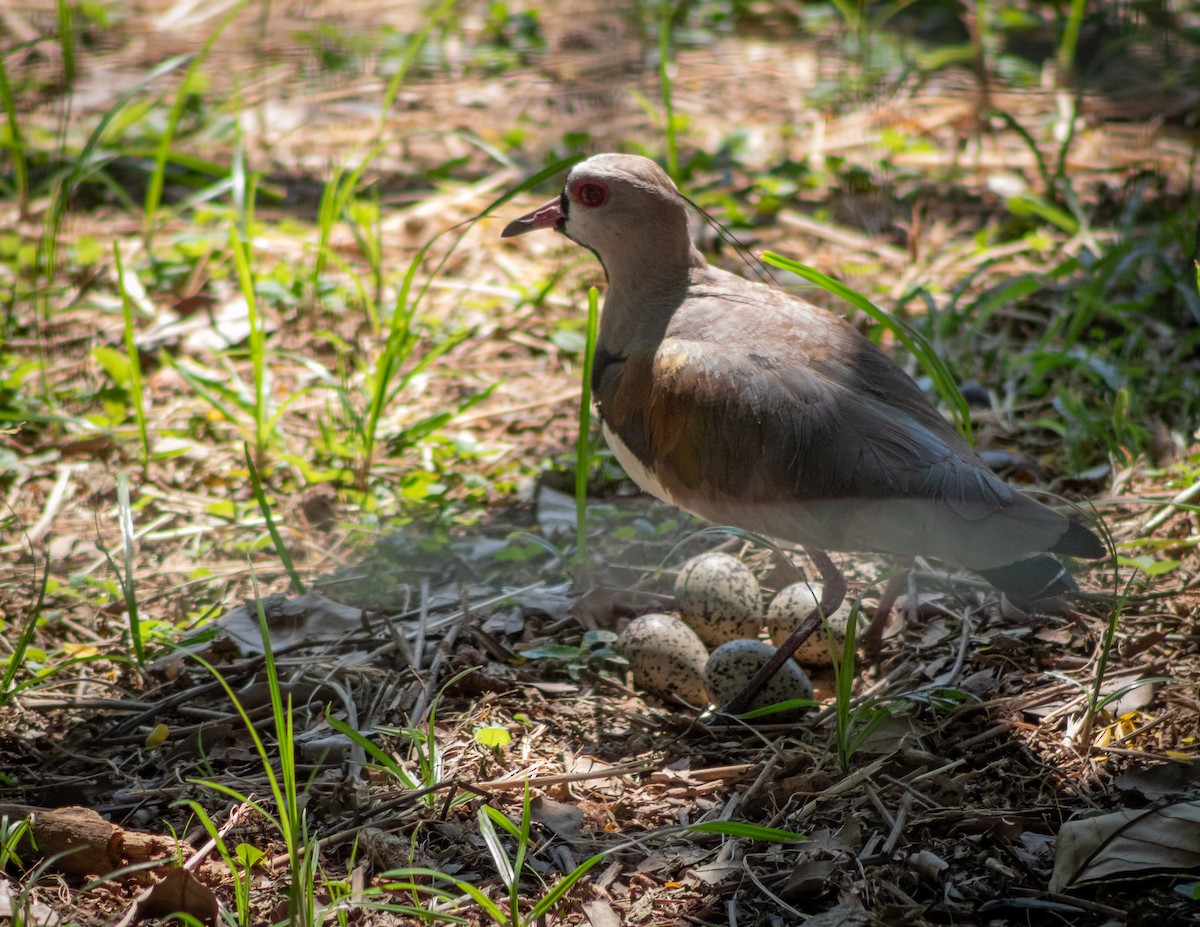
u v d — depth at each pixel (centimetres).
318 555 985
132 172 1633
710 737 778
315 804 718
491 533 1010
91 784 747
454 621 885
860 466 729
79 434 1127
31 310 1313
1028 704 768
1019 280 1231
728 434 768
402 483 1049
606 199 842
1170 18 1847
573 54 1944
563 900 637
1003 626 859
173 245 1402
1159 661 796
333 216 1276
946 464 720
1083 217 1374
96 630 903
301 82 1867
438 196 1527
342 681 832
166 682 847
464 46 2000
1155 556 908
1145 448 1041
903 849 660
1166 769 687
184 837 698
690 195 1489
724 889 645
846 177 1521
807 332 797
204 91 1825
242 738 785
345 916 625
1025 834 668
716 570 862
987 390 1153
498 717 792
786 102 1786
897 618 885
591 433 1118
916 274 1321
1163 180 1476
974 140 1666
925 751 734
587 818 703
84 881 666
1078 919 610
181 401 1188
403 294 1046
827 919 613
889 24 1992
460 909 634
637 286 852
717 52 1962
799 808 700
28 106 1752
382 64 1927
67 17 1530
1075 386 1158
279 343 1269
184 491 1068
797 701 741
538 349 1275
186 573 964
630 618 905
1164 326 1222
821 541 753
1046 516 703
